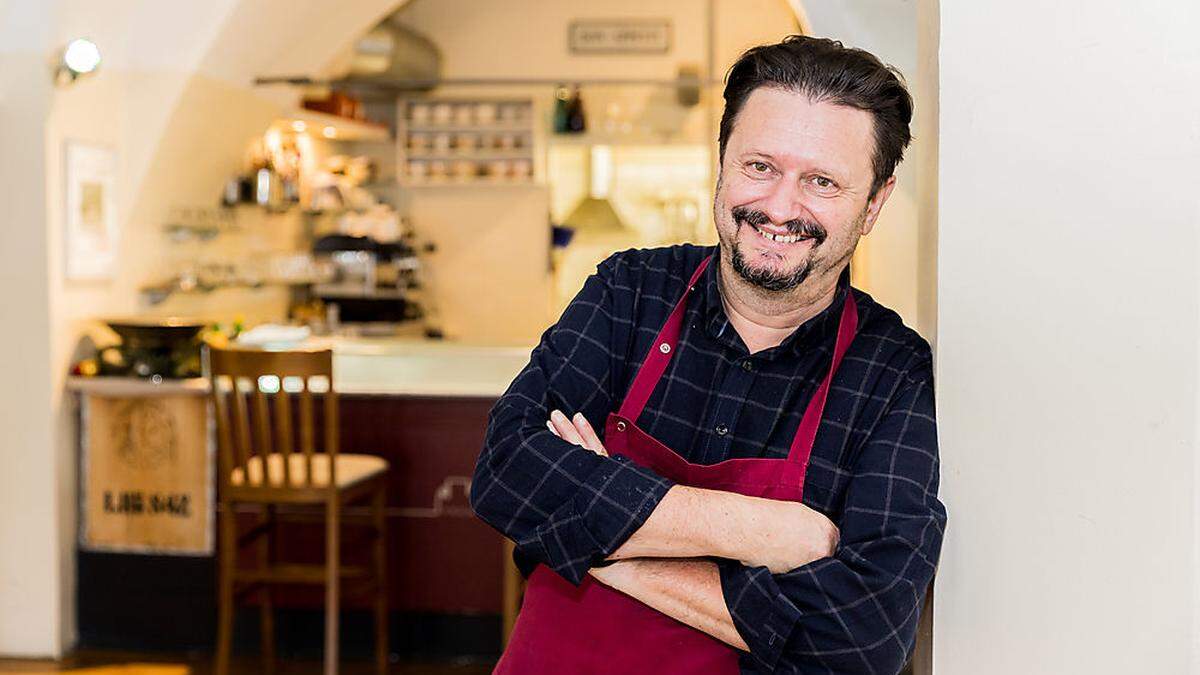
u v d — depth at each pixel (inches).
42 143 176.2
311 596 184.4
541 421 64.9
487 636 183.0
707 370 65.4
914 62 152.3
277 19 212.2
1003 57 62.6
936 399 64.6
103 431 185.2
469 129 283.1
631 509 59.4
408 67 275.9
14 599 182.4
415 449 182.9
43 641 182.2
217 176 231.1
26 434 180.7
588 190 297.9
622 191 298.2
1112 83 61.1
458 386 184.1
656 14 287.1
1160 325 61.0
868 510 59.4
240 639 186.9
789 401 64.1
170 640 186.9
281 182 255.8
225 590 161.6
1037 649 63.8
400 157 284.5
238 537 183.5
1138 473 61.6
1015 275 63.0
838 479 62.6
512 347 227.3
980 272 63.5
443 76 292.5
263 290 266.5
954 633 65.1
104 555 186.7
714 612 59.8
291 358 154.5
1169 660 61.4
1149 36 60.6
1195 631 60.9
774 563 59.4
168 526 184.9
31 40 174.7
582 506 60.0
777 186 59.4
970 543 64.3
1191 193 60.3
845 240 60.4
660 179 297.1
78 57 174.9
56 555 181.6
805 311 63.3
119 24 191.5
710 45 285.6
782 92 59.4
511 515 62.3
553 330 68.6
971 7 62.9
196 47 197.0
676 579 60.6
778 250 60.1
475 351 220.5
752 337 65.0
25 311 179.2
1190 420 60.5
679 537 59.4
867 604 57.6
